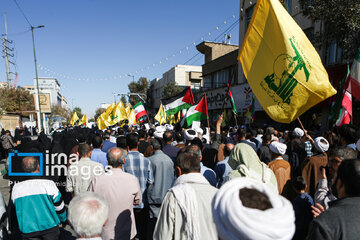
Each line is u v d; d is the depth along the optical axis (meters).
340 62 10.70
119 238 2.69
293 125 13.41
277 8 3.29
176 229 1.85
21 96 29.27
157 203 3.56
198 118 6.59
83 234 1.50
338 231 1.40
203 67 24.80
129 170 3.60
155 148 3.79
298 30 3.26
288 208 0.96
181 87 33.91
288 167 3.41
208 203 1.88
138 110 11.05
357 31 6.99
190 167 2.07
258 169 2.40
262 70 3.52
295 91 3.22
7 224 2.66
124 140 4.34
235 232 0.91
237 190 1.04
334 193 2.22
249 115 9.41
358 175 1.51
